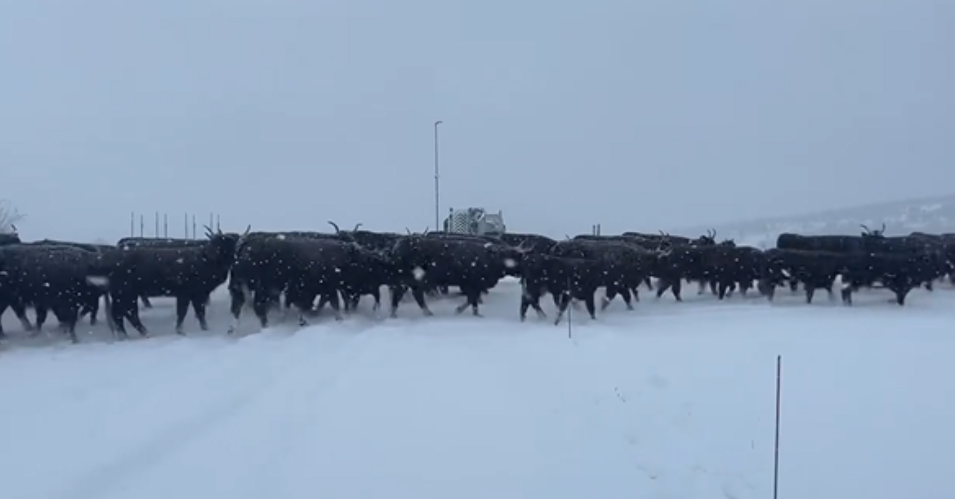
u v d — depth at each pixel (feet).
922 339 48.11
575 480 21.47
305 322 57.72
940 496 21.16
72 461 22.35
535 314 63.67
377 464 22.12
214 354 44.14
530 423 26.40
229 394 30.73
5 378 38.01
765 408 29.25
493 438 24.67
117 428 25.96
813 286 72.69
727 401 30.22
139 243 73.72
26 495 19.58
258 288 56.80
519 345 44.29
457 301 73.10
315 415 26.89
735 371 36.14
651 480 21.74
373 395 29.94
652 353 41.32
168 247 59.36
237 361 40.40
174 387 33.14
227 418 26.76
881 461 23.68
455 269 62.28
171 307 69.31
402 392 30.50
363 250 62.85
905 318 60.29
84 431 25.68
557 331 51.49
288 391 30.83
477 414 27.27
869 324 56.24
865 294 80.69
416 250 62.28
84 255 55.11
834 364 38.29
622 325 56.24
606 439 24.99
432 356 39.75
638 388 32.07
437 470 21.81
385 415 26.96
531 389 31.40
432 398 29.50
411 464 22.18
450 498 19.94
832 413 28.68
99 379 36.42
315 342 45.85
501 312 65.82
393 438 24.40
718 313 64.49
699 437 25.54
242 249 57.06
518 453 23.38
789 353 41.63
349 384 31.96
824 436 25.94
